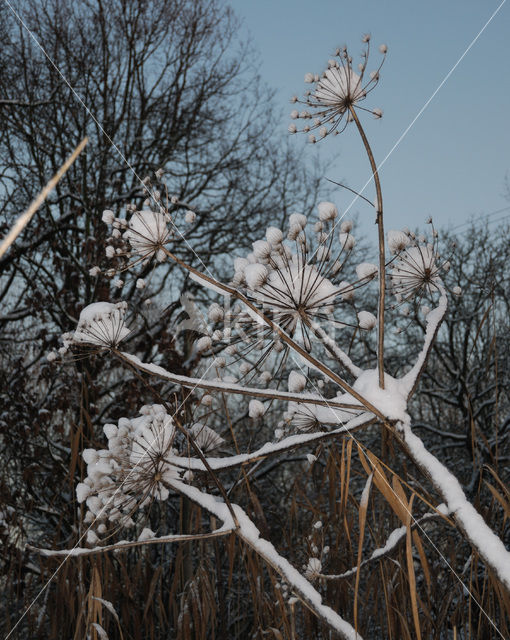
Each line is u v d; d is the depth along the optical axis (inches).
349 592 134.0
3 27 437.7
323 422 92.5
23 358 374.0
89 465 105.7
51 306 398.3
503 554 63.0
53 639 151.6
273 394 76.8
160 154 498.9
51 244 415.2
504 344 378.0
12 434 350.3
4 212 427.5
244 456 94.0
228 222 502.9
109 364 357.1
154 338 358.6
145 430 101.5
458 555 175.0
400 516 71.0
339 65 81.3
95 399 341.4
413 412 488.1
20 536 266.4
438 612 138.3
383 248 77.8
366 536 149.5
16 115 435.2
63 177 429.4
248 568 127.2
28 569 263.4
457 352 431.2
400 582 128.7
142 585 176.2
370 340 338.6
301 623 142.6
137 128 494.9
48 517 326.3
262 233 515.5
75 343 84.2
